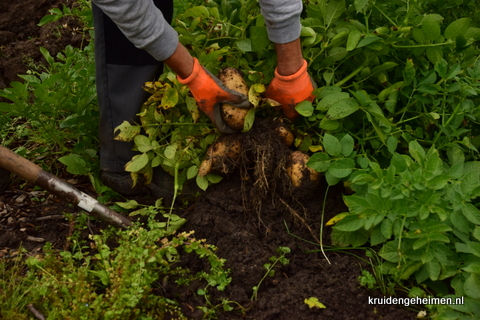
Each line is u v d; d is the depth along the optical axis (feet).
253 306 6.86
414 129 8.95
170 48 6.81
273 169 8.05
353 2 8.63
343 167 7.54
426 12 9.78
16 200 8.88
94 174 9.20
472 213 6.81
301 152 8.15
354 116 8.51
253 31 7.87
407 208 7.00
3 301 6.39
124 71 8.29
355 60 8.70
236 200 8.32
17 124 10.58
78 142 9.47
